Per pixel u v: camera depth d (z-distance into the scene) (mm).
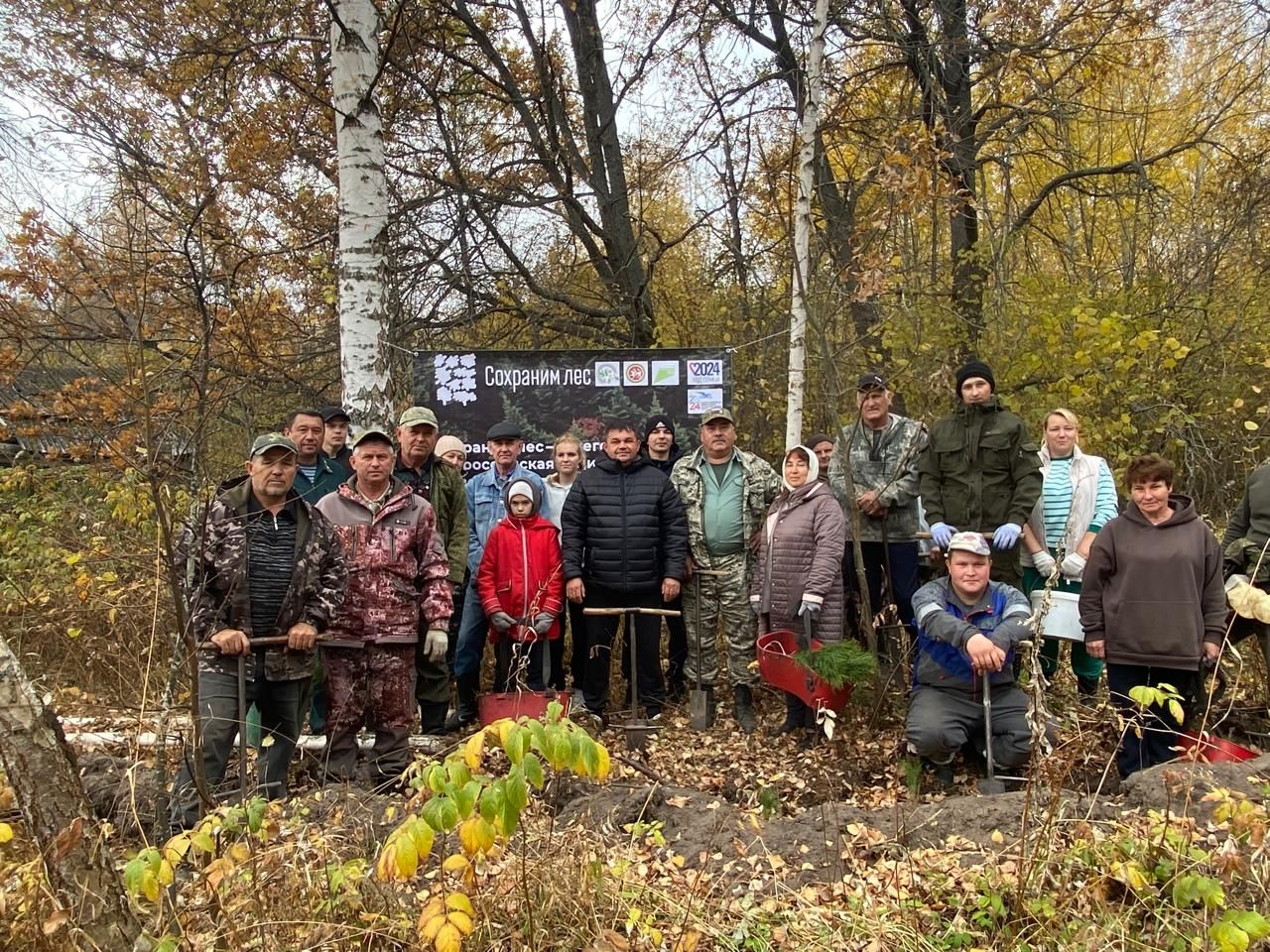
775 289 10750
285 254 9203
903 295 7910
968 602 4531
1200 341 8930
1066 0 9461
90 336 5676
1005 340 8711
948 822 3494
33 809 2094
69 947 2125
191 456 3854
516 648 4910
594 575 5477
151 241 5363
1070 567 5164
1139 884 2701
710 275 11438
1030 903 2781
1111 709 3676
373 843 3256
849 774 4566
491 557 5336
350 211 5652
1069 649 5359
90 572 5219
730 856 3342
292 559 3863
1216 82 10422
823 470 6578
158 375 3842
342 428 5578
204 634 3602
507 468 6020
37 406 5609
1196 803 3314
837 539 5152
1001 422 5145
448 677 5180
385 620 4301
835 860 3236
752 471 5699
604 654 5461
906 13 9000
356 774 4305
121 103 8031
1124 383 7996
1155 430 7961
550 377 7094
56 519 6492
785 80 9188
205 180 7465
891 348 8523
